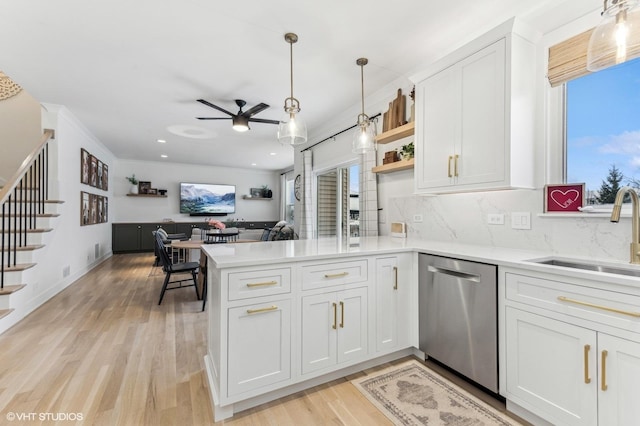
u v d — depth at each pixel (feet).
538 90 6.57
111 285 14.46
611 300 4.00
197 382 6.28
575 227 6.02
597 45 4.03
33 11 6.94
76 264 15.58
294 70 9.86
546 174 6.47
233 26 7.54
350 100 12.39
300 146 18.97
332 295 6.19
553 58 6.17
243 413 5.35
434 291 6.73
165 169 28.07
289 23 7.43
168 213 28.14
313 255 5.96
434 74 7.76
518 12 6.93
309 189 17.26
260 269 5.44
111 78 10.40
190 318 10.08
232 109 13.39
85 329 9.05
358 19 7.29
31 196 11.50
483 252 6.37
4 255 10.22
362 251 6.56
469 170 6.84
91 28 7.61
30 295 10.55
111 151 22.89
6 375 6.45
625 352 3.87
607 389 4.02
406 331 7.25
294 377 5.75
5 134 15.57
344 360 6.34
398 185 10.60
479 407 5.48
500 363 5.41
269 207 32.99
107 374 6.54
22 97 15.87
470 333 5.92
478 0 6.66
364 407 5.51
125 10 6.93
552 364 4.64
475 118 6.72
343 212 15.51
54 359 7.17
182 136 18.33
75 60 9.21
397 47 8.54
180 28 7.62
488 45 6.47
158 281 15.35
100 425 4.97
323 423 5.10
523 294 5.05
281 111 13.76
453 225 8.60
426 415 5.27
